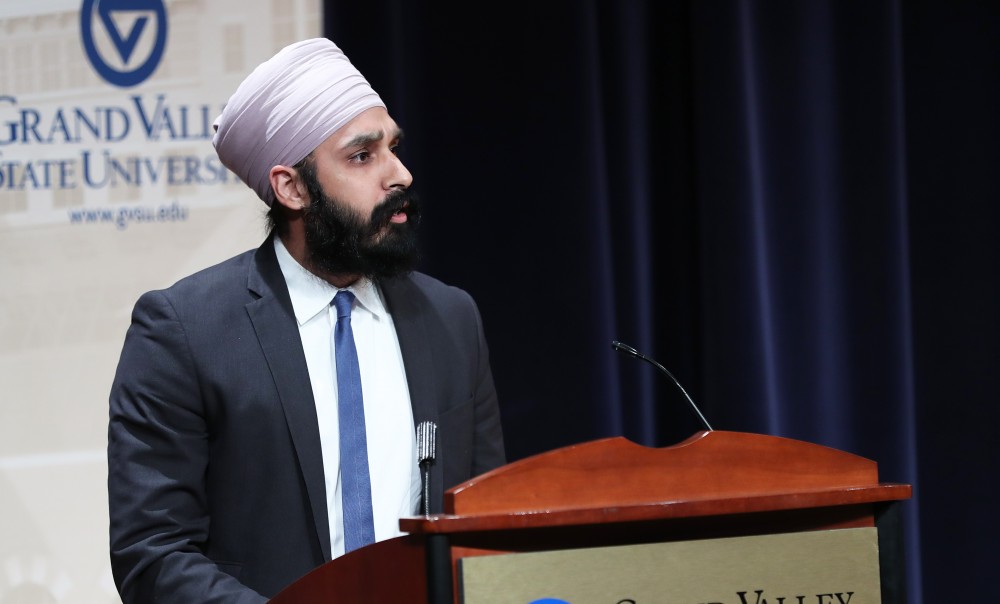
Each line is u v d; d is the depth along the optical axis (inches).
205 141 227.6
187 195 227.3
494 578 101.9
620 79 265.1
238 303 159.9
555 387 259.0
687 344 273.3
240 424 153.3
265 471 152.9
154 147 226.4
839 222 266.2
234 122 164.7
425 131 259.6
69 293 223.9
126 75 225.8
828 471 117.0
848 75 267.1
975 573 273.0
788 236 265.7
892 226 263.7
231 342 156.3
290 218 165.9
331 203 158.9
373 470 157.4
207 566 144.6
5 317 222.2
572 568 104.3
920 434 275.4
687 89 272.7
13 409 222.4
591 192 258.5
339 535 155.0
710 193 259.1
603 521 104.0
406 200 162.2
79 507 223.6
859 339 264.8
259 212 228.7
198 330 156.0
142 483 150.2
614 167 265.7
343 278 164.4
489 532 102.8
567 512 103.0
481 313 259.6
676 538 109.2
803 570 111.8
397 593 112.4
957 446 275.0
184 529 150.1
